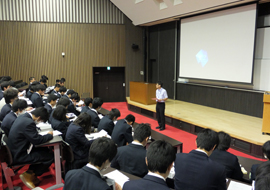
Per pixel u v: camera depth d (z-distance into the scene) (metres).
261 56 5.85
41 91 5.09
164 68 9.27
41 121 2.99
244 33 5.90
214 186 1.72
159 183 1.34
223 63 6.55
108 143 1.56
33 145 2.89
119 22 9.72
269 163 1.26
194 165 1.78
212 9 6.52
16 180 3.28
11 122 3.17
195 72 7.57
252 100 6.09
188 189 1.76
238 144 4.64
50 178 3.34
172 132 5.90
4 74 9.08
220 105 7.05
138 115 7.88
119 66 9.98
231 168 2.25
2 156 2.76
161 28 9.16
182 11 7.14
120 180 1.95
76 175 1.50
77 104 5.80
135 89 8.47
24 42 9.06
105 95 10.45
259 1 5.52
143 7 8.07
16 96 3.84
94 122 4.03
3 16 8.81
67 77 9.59
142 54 10.12
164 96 5.99
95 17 9.51
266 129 4.55
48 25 9.16
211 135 1.89
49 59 9.34
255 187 1.12
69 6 9.24
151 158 1.40
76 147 3.02
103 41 9.70
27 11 8.95
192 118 5.99
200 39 7.23
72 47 9.47
